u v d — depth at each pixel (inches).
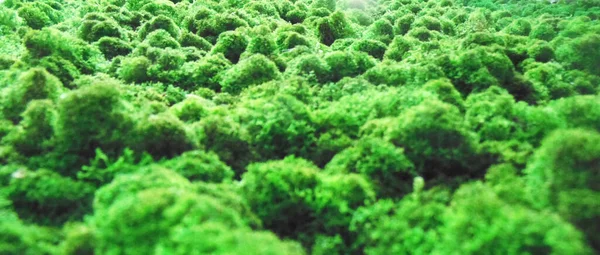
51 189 255.9
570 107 308.8
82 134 285.1
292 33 606.9
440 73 418.6
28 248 210.1
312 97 408.8
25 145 297.9
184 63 526.3
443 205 240.7
